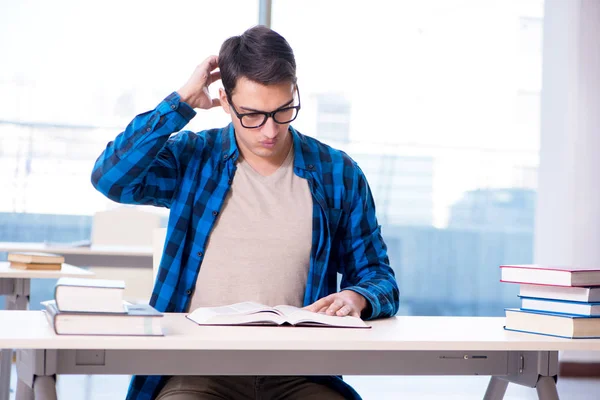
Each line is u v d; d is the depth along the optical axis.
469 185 4.77
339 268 1.90
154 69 4.40
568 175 4.65
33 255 2.97
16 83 4.25
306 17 4.60
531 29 4.80
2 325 1.30
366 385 4.11
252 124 1.64
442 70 4.73
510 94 4.79
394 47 4.68
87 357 1.29
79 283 1.25
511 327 1.54
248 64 1.60
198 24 4.46
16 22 4.23
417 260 4.73
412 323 1.61
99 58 4.33
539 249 4.71
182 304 1.72
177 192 1.79
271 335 1.29
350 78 4.64
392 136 4.68
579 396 4.00
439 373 1.44
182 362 1.32
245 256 1.72
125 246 3.91
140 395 1.61
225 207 1.76
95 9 4.32
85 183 4.33
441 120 4.73
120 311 1.24
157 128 1.66
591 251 4.65
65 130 4.30
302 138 1.88
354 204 1.87
